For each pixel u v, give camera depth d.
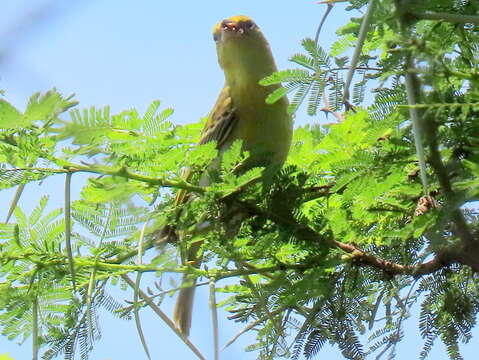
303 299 6.65
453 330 6.61
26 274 6.87
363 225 6.72
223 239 6.55
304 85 5.89
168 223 6.46
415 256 6.82
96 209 6.84
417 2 5.14
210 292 6.24
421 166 5.10
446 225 5.84
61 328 6.80
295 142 7.47
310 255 6.68
